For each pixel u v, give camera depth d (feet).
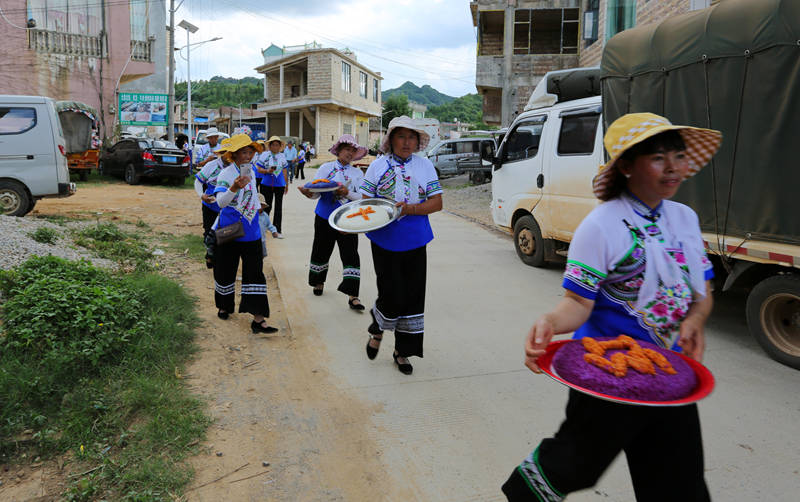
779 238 13.79
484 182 72.79
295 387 13.24
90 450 10.02
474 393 13.05
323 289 21.84
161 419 11.02
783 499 9.16
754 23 13.85
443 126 212.23
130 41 72.13
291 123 156.35
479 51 68.95
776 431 11.27
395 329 14.10
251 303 16.53
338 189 19.61
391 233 13.44
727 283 15.49
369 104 162.91
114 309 14.61
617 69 18.56
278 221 32.78
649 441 6.21
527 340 6.17
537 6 63.52
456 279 23.91
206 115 196.65
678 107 16.34
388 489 9.46
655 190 6.27
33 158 31.81
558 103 24.85
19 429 10.41
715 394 12.95
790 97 13.17
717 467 10.03
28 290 14.58
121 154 63.93
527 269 25.90
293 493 9.27
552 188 24.18
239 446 10.59
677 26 16.19
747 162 14.37
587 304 6.36
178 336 15.20
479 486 9.55
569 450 6.15
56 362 12.03
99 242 25.48
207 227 23.59
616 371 5.66
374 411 12.13
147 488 9.08
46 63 66.03
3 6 62.64
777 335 14.73
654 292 6.31
